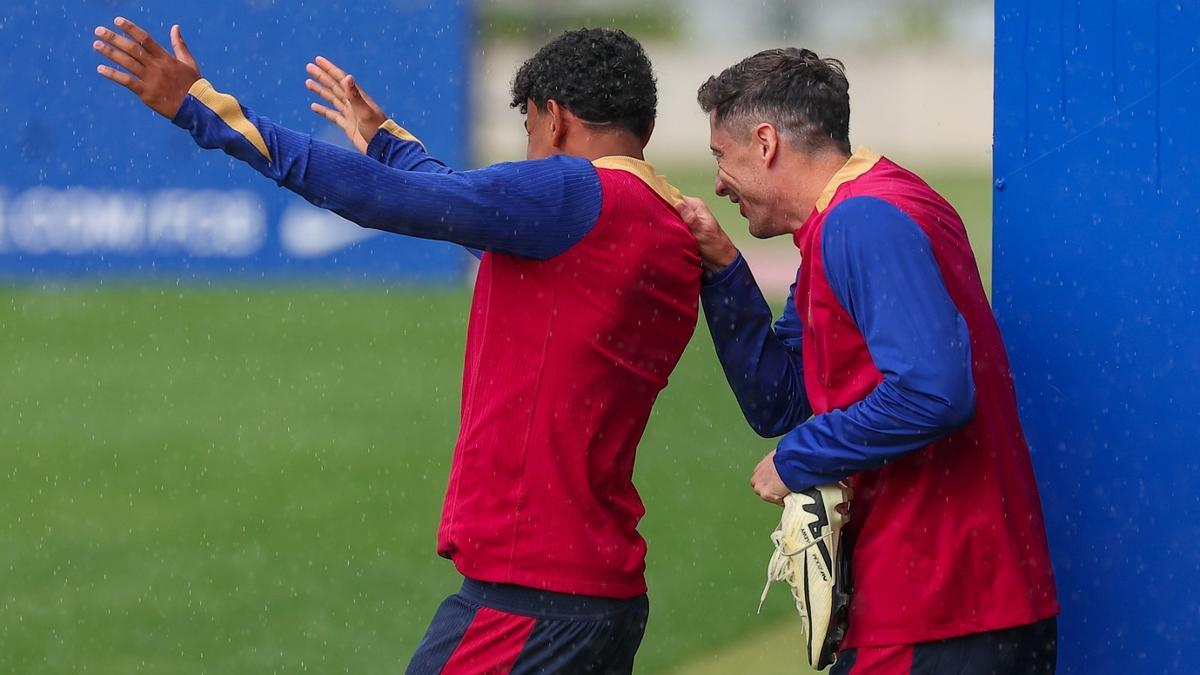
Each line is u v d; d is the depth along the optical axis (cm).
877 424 788
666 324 891
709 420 2889
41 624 1766
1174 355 923
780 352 967
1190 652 938
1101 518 965
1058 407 976
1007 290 992
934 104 10906
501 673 863
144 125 4400
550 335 847
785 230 906
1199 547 927
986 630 826
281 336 3728
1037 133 968
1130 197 933
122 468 2562
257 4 4350
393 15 4509
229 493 2391
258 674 1592
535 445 848
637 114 905
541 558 852
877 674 840
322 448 2697
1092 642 976
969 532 824
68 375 3316
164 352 3553
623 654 891
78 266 4431
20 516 2269
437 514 2259
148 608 1820
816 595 840
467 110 4578
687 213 928
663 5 12950
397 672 1596
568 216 837
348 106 1023
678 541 2100
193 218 4456
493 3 11712
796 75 877
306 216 4484
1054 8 952
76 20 4328
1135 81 923
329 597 1859
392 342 3684
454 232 813
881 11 12706
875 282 788
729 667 1596
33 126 4369
